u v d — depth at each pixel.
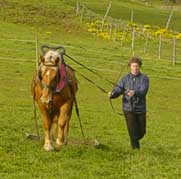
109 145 15.27
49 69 13.09
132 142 14.43
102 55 41.84
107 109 24.66
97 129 19.22
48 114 13.60
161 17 79.69
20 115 20.36
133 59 14.20
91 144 14.85
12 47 40.38
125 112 14.24
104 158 13.25
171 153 15.02
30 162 12.54
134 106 14.16
